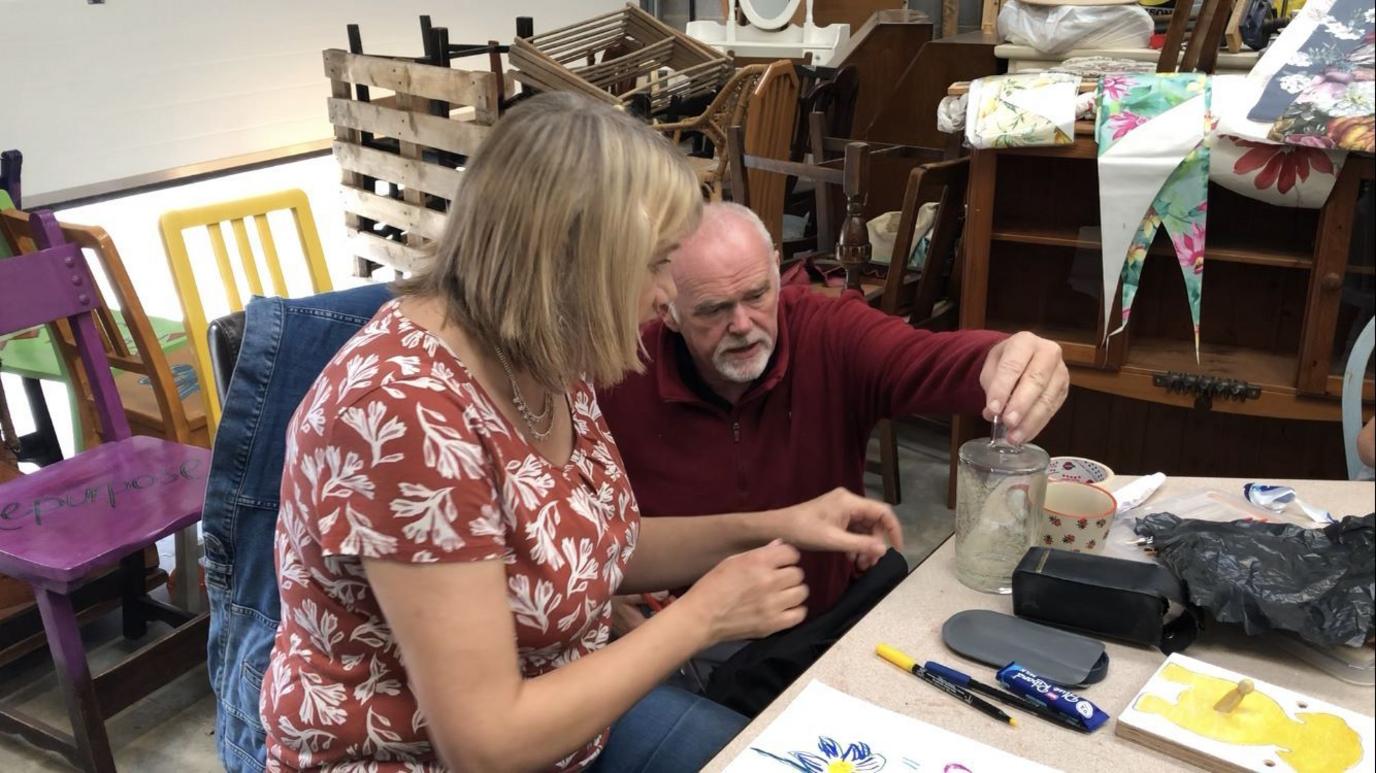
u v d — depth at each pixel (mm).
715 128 3338
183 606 2244
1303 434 2426
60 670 1747
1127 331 2326
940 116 2428
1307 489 1257
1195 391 2287
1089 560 1048
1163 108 2090
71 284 2062
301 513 939
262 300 1279
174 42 4594
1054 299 2570
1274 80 1968
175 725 2037
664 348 1491
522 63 3682
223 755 1288
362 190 4500
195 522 1838
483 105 3693
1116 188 2143
